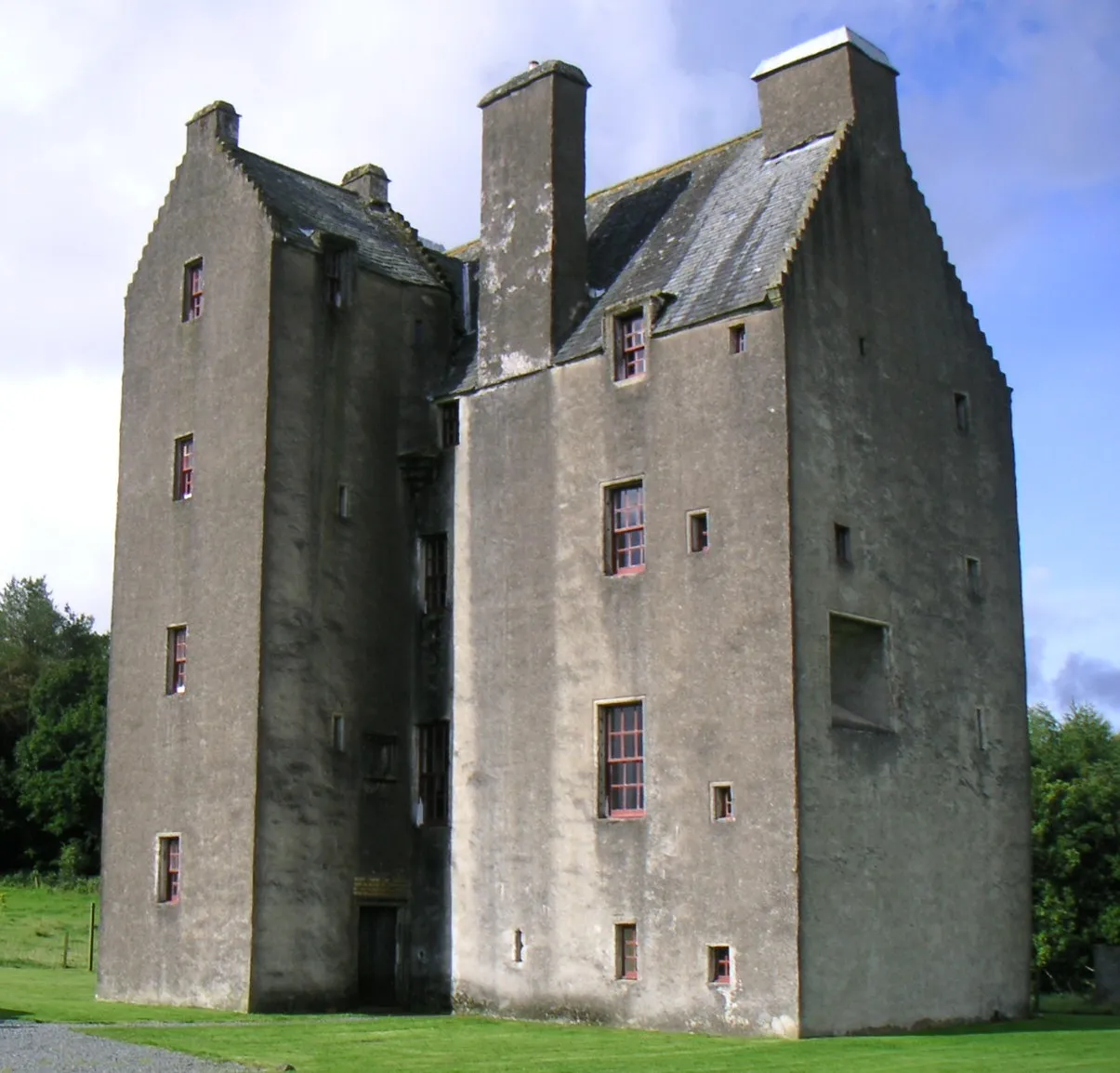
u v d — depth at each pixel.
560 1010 28.72
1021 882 31.50
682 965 26.92
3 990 34.88
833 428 28.30
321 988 30.41
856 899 26.81
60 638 100.50
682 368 28.94
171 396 34.06
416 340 34.78
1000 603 32.41
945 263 32.62
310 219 34.25
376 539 33.16
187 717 31.91
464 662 32.12
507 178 33.59
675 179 35.31
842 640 29.12
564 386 31.16
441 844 31.97
